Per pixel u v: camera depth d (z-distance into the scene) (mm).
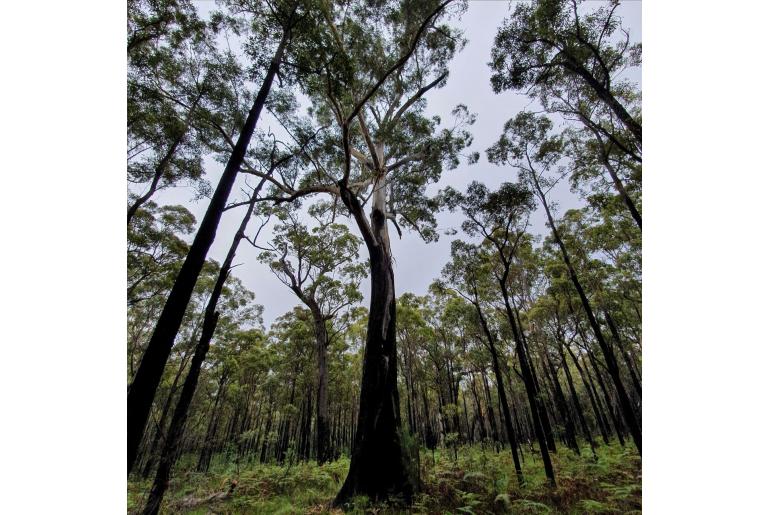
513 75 10969
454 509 7988
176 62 10586
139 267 17234
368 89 14961
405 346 29422
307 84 8766
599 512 7641
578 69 9945
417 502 8273
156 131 11781
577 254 19234
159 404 20500
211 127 11258
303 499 9414
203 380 25984
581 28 9852
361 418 9781
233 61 10438
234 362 25844
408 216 19109
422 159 16484
